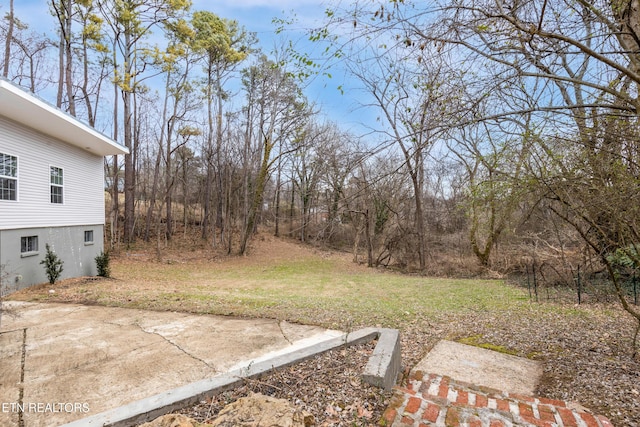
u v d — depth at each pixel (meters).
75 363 3.44
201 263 17.06
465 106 2.77
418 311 6.46
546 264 9.56
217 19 19.69
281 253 21.12
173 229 23.39
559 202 3.18
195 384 2.52
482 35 2.63
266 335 4.34
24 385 2.96
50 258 8.69
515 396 2.90
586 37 2.53
